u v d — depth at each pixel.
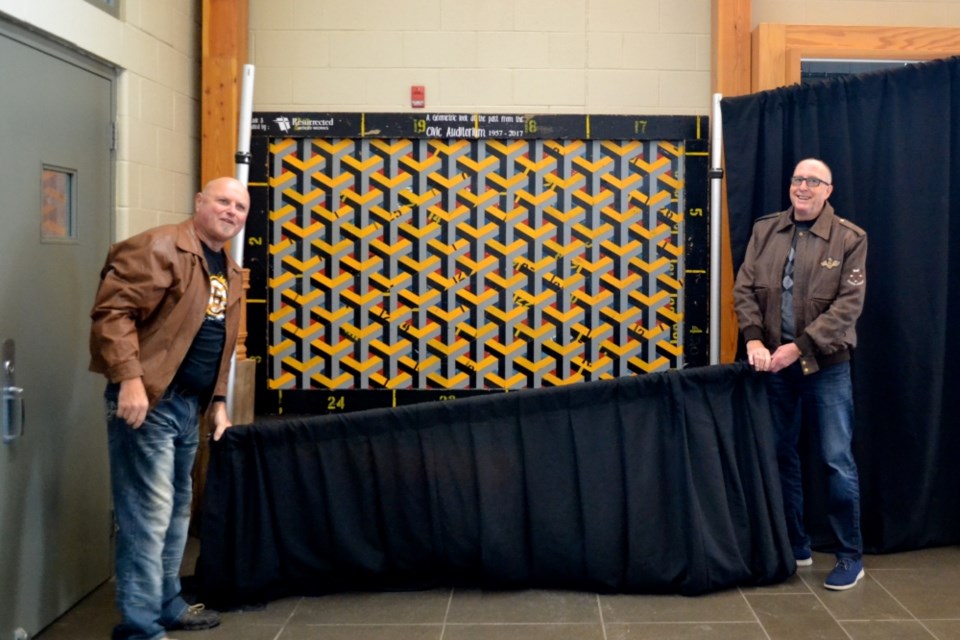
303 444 3.56
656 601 3.54
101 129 3.56
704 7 4.61
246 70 4.03
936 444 4.06
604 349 4.60
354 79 4.61
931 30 4.43
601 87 4.62
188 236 3.04
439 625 3.33
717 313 4.19
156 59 4.04
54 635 3.20
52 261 3.21
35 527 3.14
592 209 4.58
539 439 3.62
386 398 4.59
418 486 3.60
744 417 3.73
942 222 3.96
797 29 4.40
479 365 4.59
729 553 3.61
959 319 4.05
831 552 4.11
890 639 3.18
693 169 4.57
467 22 4.61
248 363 4.29
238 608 3.50
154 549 3.08
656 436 3.65
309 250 4.57
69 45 3.28
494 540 3.57
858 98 4.01
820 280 3.65
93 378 3.55
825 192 3.68
